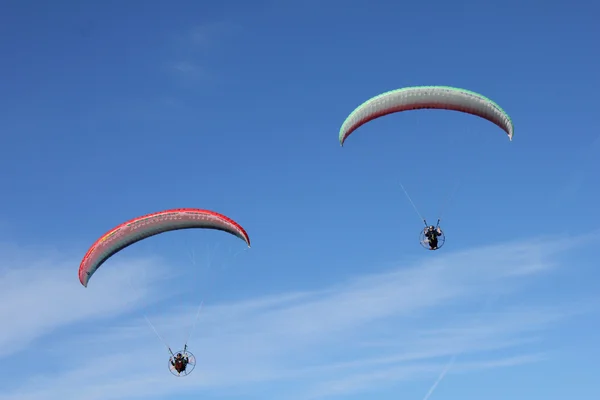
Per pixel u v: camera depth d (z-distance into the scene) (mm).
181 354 35531
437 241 36312
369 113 39094
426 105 38844
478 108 38438
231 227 37031
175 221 38125
